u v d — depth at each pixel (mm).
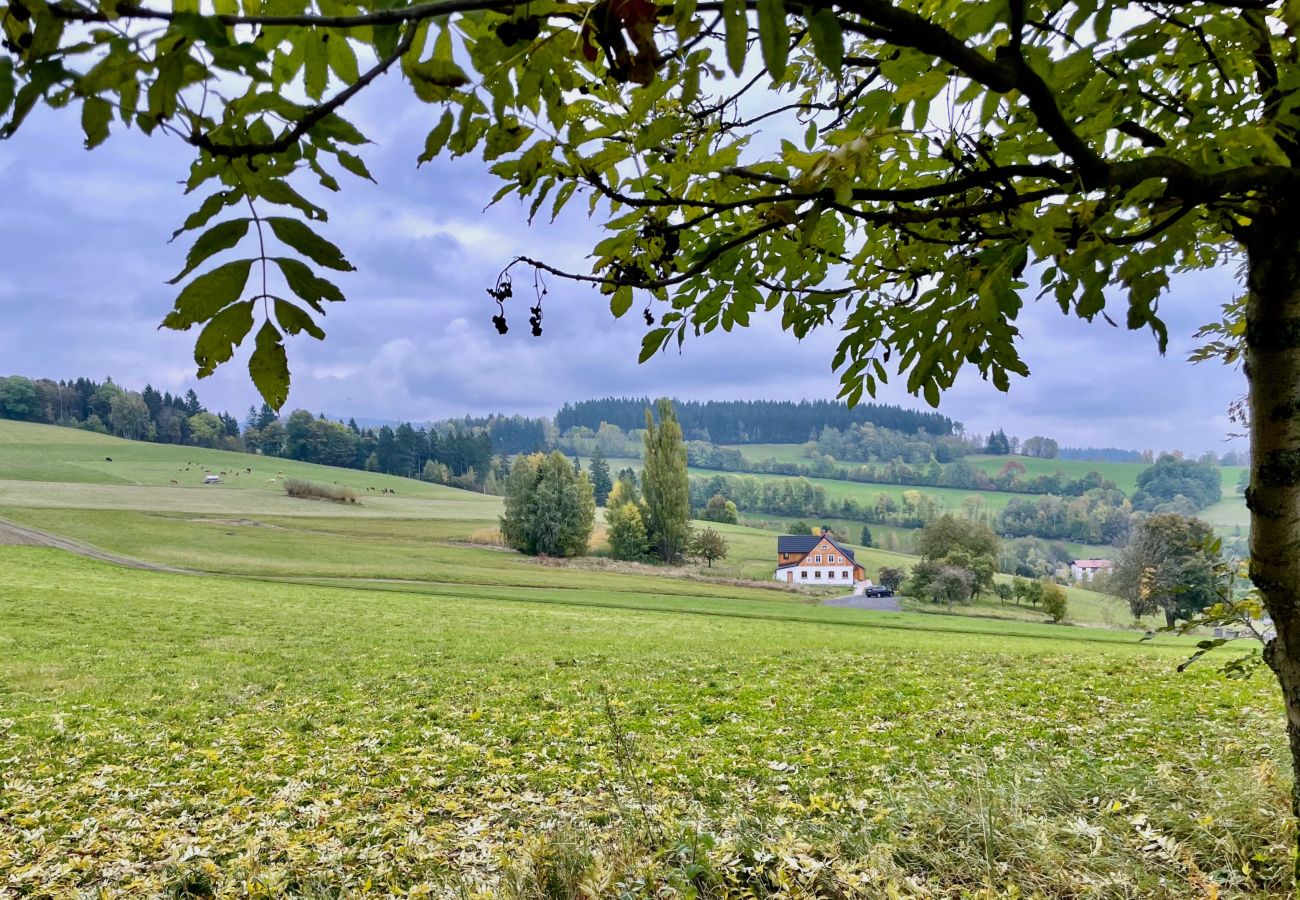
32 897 4996
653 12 931
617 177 1728
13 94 692
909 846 4188
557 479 68625
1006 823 4320
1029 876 3756
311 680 15461
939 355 2146
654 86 1335
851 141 1340
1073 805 4754
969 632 31219
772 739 8906
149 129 738
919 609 53938
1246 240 1876
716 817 5422
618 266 1988
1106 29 1196
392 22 755
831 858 4082
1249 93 1809
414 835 5789
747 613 37844
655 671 15914
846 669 15586
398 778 7773
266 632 23578
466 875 4828
